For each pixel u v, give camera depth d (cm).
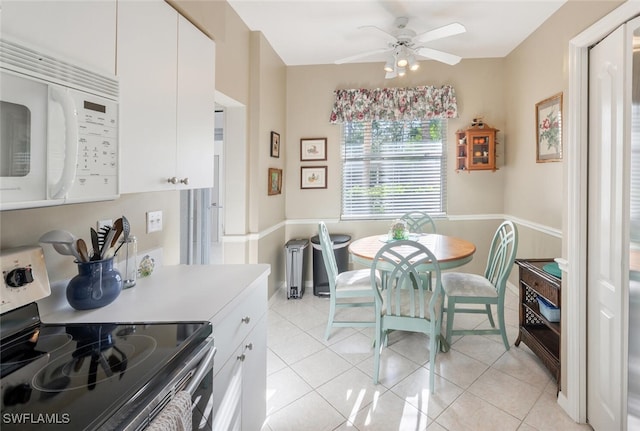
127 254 137
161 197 175
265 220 342
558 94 280
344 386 208
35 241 108
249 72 317
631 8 135
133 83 111
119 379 75
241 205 318
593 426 169
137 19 112
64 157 81
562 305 186
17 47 72
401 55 282
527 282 239
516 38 335
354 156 406
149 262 154
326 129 401
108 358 84
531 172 328
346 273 294
